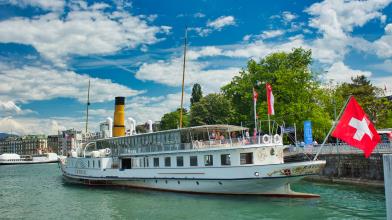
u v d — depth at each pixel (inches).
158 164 1321.4
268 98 1180.5
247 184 1084.5
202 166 1176.2
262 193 1092.5
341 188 1242.6
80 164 1684.3
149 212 963.3
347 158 1384.1
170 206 1027.3
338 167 1424.7
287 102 1968.5
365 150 754.8
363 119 764.0
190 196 1168.8
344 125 773.3
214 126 1197.1
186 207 1001.5
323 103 2064.5
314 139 2134.6
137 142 1444.4
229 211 929.5
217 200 1080.2
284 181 1050.1
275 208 945.5
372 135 757.3
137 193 1310.3
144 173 1352.1
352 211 882.8
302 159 1359.5
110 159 1531.7
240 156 1111.6
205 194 1178.0
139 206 1053.8
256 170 1062.4
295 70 1982.0
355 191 1162.0
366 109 2349.9
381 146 1321.4
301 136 2162.9
